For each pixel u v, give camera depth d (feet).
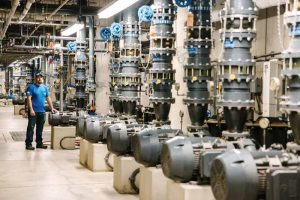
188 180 13.44
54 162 26.81
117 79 33.04
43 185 20.56
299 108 13.52
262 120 20.99
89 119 24.85
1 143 35.53
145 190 16.29
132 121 24.71
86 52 44.57
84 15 38.58
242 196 10.27
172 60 25.82
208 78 21.59
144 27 40.70
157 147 15.96
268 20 31.37
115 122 24.39
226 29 17.69
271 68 27.09
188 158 13.12
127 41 31.30
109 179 22.00
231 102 17.81
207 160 12.82
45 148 32.71
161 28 24.63
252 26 17.66
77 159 28.07
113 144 18.76
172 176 13.21
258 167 10.75
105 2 43.32
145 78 34.65
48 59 66.54
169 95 25.32
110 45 34.53
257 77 30.94
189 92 21.88
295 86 13.69
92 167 23.95
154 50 24.71
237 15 17.29
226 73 17.84
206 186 13.03
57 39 58.70
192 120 22.25
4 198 18.11
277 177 9.78
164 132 16.93
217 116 25.23
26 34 63.57
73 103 50.03
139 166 18.90
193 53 21.48
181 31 26.78
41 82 32.32
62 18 45.37
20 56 78.59
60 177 22.39
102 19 45.50
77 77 43.75
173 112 27.84
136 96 31.76
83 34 43.86
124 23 31.27
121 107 33.91
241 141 14.10
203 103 21.66
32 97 32.12
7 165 25.59
